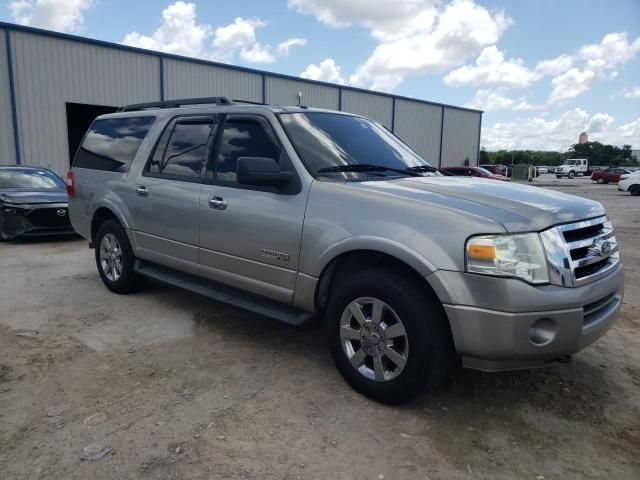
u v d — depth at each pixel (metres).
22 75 16.61
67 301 5.16
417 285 2.91
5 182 9.60
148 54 19.75
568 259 2.78
